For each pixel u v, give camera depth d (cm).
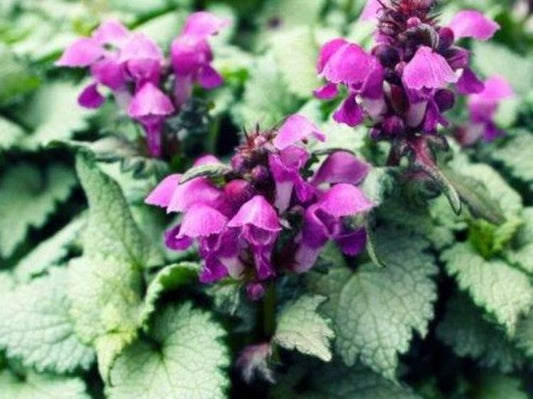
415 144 23
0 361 26
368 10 24
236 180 22
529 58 37
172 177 23
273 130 22
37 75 32
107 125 31
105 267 25
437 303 27
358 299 24
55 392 25
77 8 36
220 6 38
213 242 22
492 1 40
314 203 22
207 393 23
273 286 24
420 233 25
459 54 23
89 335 24
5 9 38
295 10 38
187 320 24
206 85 27
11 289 26
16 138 30
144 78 25
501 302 24
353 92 23
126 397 23
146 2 37
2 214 30
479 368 28
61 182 31
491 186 27
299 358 26
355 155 24
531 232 26
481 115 29
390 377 23
